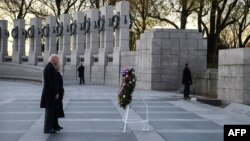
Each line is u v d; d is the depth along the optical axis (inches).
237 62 829.8
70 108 768.9
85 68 1802.4
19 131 509.4
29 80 1793.8
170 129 535.5
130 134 494.6
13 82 1802.4
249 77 802.2
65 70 1963.6
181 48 1261.1
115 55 1547.7
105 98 983.6
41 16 2527.1
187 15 1716.3
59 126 519.2
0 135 481.7
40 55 2198.6
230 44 2869.1
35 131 509.4
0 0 2506.2
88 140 453.4
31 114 673.0
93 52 1781.5
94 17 1776.6
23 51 2282.2
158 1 1817.2
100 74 1676.9
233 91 847.1
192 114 700.0
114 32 1627.7
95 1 2391.7
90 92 1181.7
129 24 1551.4
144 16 1871.3
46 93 486.6
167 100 952.9
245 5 1736.0
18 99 946.7
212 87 1041.5
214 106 851.4
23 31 2276.1
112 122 590.9
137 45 1365.7
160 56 1261.1
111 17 1660.9
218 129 537.6
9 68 2092.8
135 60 1392.7
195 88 1149.1
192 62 1263.5
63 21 2003.0
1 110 727.7
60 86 491.5
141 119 624.1
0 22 2352.4
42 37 2301.9
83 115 666.8
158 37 1261.1
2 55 2337.6
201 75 1112.8
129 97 512.7
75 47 1925.4
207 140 458.9
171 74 1261.1
